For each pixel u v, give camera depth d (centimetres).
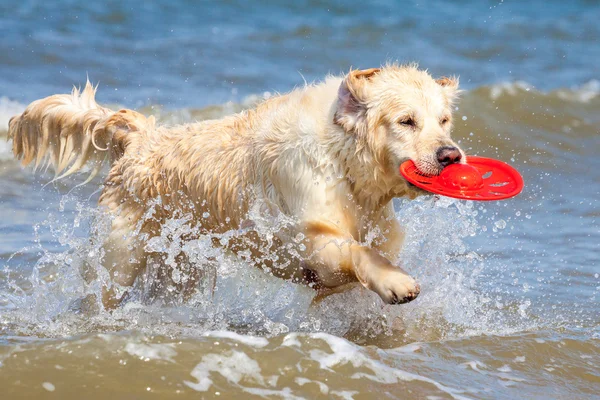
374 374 825
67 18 3359
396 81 961
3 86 2452
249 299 1152
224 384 776
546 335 1002
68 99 1266
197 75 2736
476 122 2300
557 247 1437
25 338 956
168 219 1112
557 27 3862
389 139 949
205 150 1085
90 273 1123
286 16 3828
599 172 1972
